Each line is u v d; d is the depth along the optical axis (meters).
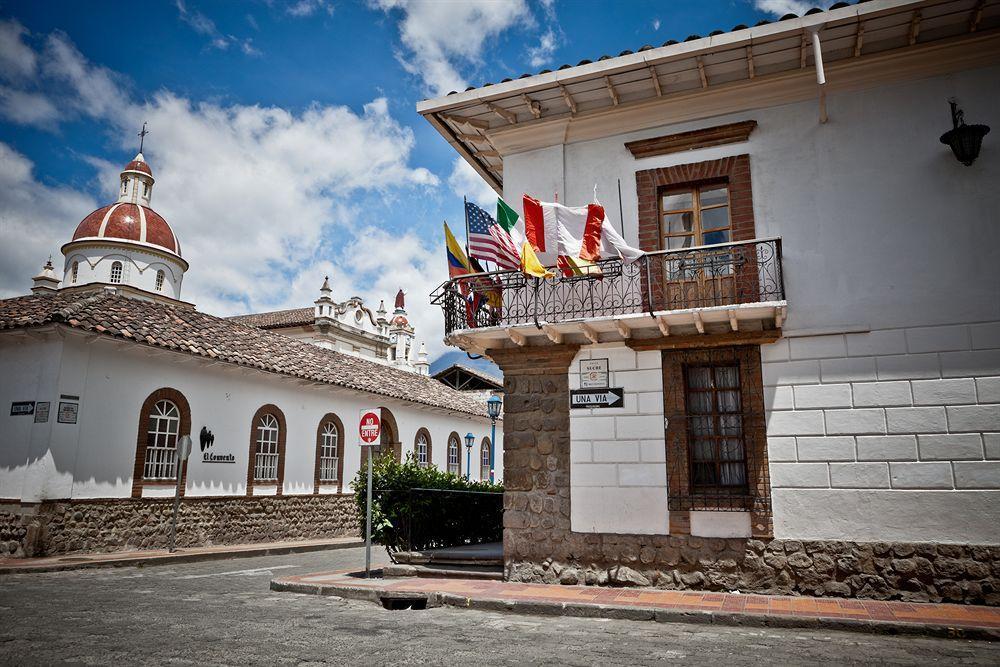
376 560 14.11
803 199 9.62
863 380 8.96
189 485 16.22
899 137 9.39
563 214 10.30
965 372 8.64
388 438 24.61
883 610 7.78
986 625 6.96
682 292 9.88
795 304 9.37
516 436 10.36
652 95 10.38
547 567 9.88
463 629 7.27
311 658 5.87
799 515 8.91
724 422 9.55
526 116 11.09
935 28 8.98
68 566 12.16
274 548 16.31
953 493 8.45
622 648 6.39
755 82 9.92
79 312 14.12
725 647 6.46
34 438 13.39
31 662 5.62
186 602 8.80
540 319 10.32
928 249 9.03
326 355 23.72
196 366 16.67
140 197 35.19
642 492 9.62
